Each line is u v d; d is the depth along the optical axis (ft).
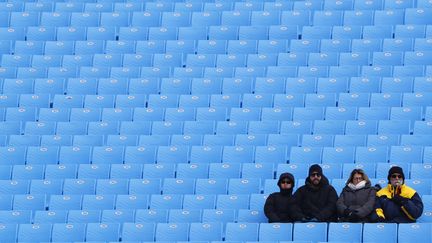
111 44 286.66
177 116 256.73
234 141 244.63
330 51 276.82
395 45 274.57
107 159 244.22
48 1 309.83
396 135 239.09
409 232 201.05
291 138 242.58
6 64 282.97
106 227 216.33
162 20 295.89
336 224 203.31
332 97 256.52
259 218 215.92
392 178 205.05
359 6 293.64
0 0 311.27
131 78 272.10
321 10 294.46
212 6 300.61
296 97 257.75
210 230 212.64
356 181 206.90
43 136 251.60
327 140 240.94
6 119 262.06
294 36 284.61
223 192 227.40
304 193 207.62
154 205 224.74
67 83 272.31
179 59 279.69
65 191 232.73
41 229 217.56
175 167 236.22
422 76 263.08
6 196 229.25
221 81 266.98
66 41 289.33
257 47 280.72
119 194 229.66
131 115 258.98
